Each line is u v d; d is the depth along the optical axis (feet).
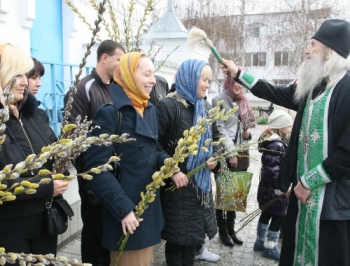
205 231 7.96
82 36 16.10
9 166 2.43
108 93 8.73
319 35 6.84
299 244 7.11
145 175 6.29
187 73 7.68
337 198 6.52
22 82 5.07
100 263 8.68
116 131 6.09
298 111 7.30
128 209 5.68
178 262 7.99
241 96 11.19
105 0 3.78
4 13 11.03
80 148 2.81
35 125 5.82
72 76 12.97
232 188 8.93
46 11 14.26
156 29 22.57
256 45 83.71
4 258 2.38
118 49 8.54
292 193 7.41
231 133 10.77
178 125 7.66
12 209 5.20
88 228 8.39
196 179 7.59
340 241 6.61
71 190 11.39
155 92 10.12
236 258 10.84
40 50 13.98
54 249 6.06
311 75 6.84
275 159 10.17
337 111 6.49
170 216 7.63
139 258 6.30
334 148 6.51
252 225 13.64
